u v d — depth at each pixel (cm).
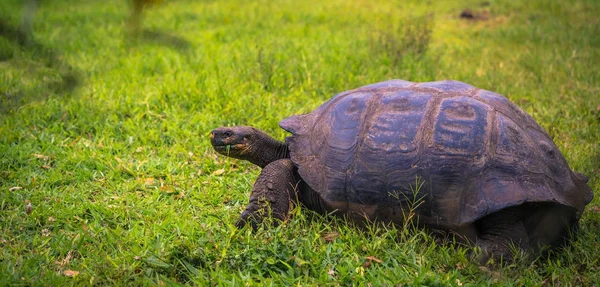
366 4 1411
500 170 351
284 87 729
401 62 839
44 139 568
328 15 1270
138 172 508
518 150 359
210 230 392
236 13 1271
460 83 409
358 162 376
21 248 379
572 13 1245
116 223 420
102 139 571
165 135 586
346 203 383
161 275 339
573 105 694
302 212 412
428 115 371
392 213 371
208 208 448
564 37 1032
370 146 374
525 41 1032
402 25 1016
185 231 394
